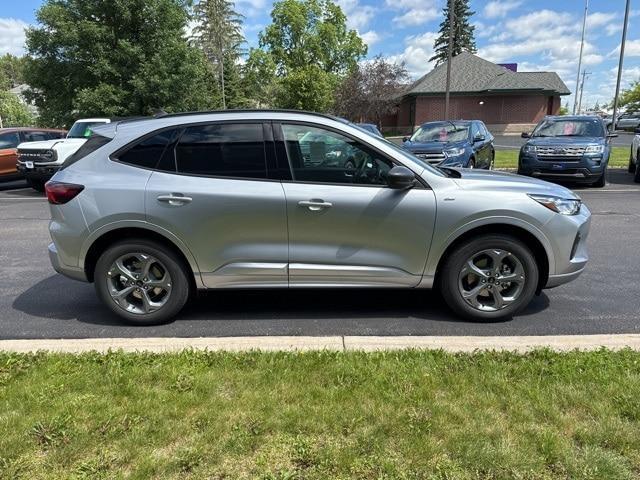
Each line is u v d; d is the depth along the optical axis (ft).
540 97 122.83
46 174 40.98
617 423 8.54
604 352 11.10
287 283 13.53
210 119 13.42
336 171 13.19
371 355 11.18
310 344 11.99
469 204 12.96
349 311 14.99
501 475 7.45
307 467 7.68
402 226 13.06
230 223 13.10
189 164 13.32
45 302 16.25
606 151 39.70
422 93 123.44
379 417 8.86
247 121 13.32
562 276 13.62
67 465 7.74
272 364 10.78
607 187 41.32
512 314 13.84
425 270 13.42
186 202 13.01
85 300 16.40
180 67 82.94
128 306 13.97
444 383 9.93
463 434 8.36
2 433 8.44
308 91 132.36
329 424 8.71
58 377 10.30
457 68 129.18
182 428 8.63
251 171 13.17
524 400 9.30
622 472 7.45
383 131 149.18
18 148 42.60
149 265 13.71
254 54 175.32
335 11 177.58
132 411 9.11
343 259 13.29
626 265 19.35
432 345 11.77
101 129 14.11
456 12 208.33
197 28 191.93
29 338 13.42
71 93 84.12
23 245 24.21
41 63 83.61
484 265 13.60
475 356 10.98
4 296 16.85
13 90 278.67
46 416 8.90
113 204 13.12
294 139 13.21
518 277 13.51
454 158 37.14
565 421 8.65
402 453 7.95
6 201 39.60
